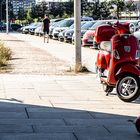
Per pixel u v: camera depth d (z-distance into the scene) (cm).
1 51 1973
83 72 1534
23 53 2361
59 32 3809
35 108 938
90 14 6594
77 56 1577
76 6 1571
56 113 895
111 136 733
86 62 1781
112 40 1016
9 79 1352
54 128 777
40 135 733
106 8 6581
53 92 1130
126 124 812
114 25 1104
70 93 1118
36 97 1059
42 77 1408
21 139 709
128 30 1102
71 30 3428
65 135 734
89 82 1303
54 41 3725
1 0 10031
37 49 2695
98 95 1094
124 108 951
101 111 919
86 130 768
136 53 1007
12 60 1950
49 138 716
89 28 2952
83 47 2825
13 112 898
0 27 8038
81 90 1162
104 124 810
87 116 873
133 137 729
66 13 7862
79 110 925
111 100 1034
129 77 1005
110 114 893
